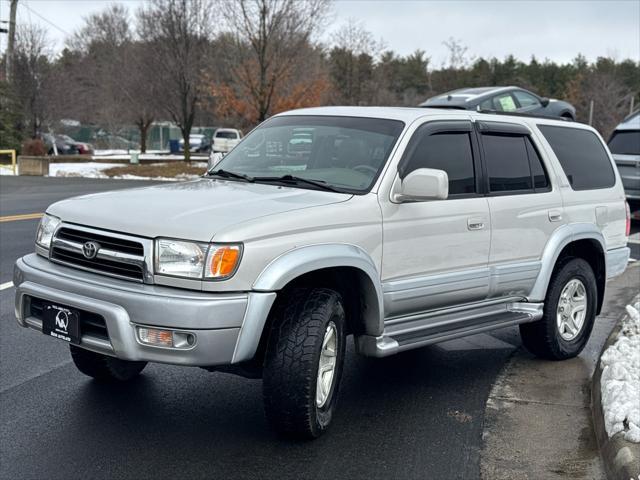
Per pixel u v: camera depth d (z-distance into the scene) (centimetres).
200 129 5775
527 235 588
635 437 419
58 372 575
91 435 459
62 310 425
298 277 445
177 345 394
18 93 3581
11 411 494
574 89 4947
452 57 4372
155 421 484
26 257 473
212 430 471
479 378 593
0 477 399
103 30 5347
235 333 400
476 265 550
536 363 637
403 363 629
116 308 401
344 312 467
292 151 544
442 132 540
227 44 2666
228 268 398
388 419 498
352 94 3759
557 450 455
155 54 3109
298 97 2503
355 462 429
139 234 411
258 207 437
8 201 1772
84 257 432
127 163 3344
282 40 2444
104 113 4859
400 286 492
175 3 2955
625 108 4434
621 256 703
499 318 568
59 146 4400
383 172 489
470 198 546
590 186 671
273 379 425
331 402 465
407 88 5300
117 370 539
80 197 488
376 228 473
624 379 511
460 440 466
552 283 620
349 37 3791
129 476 405
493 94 1551
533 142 619
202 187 503
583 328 654
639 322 669
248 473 412
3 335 670
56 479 399
